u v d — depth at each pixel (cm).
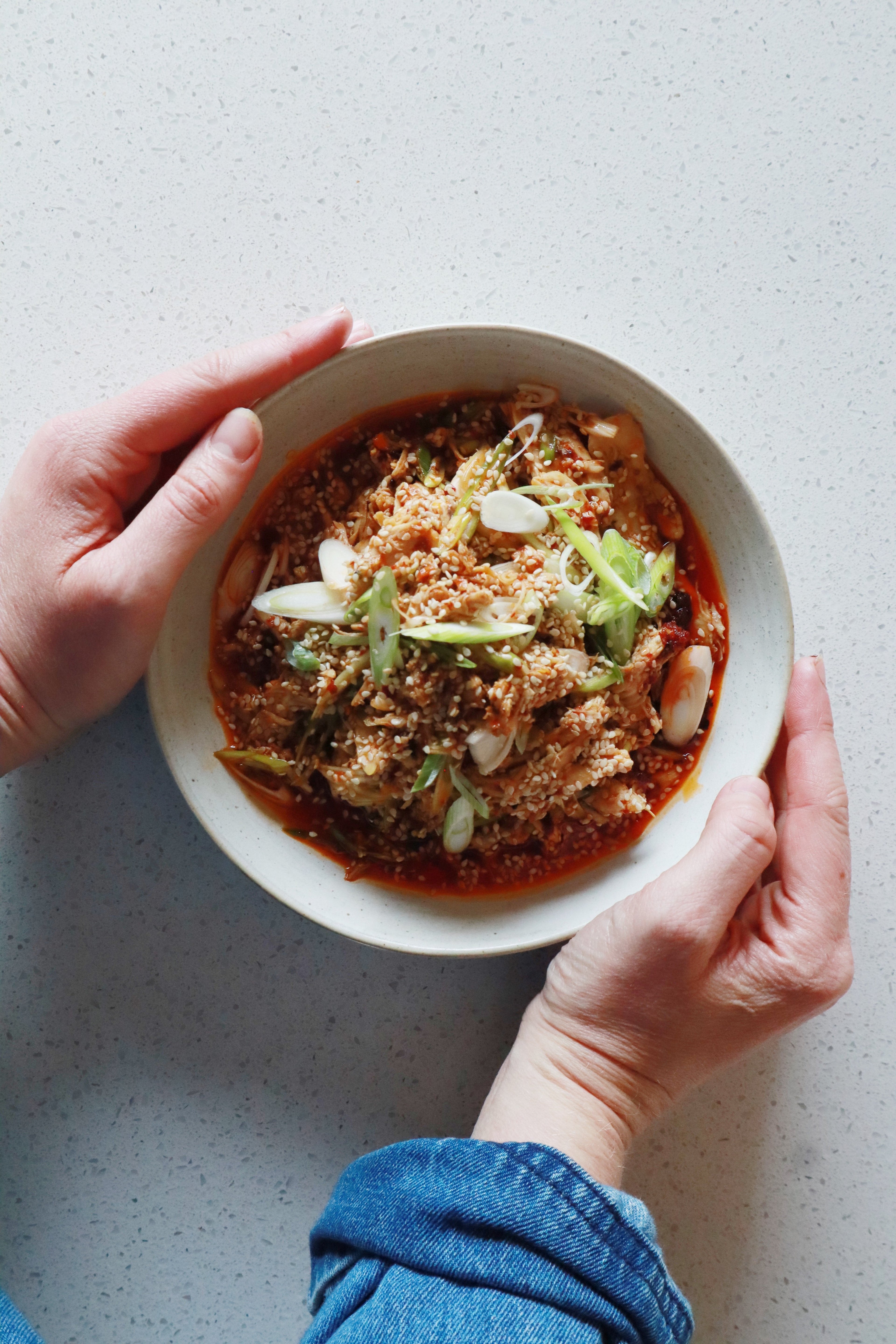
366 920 43
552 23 47
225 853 42
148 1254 47
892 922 48
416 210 47
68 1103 48
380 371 42
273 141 46
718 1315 47
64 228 46
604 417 43
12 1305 44
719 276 47
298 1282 47
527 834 44
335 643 42
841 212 47
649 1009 41
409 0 47
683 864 41
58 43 46
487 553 42
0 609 42
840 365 47
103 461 42
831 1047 48
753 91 47
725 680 43
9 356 46
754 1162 48
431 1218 39
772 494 48
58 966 48
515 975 48
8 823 48
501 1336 37
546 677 41
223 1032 48
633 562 42
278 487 44
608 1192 39
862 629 48
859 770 48
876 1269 47
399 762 42
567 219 47
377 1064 48
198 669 44
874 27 47
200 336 46
